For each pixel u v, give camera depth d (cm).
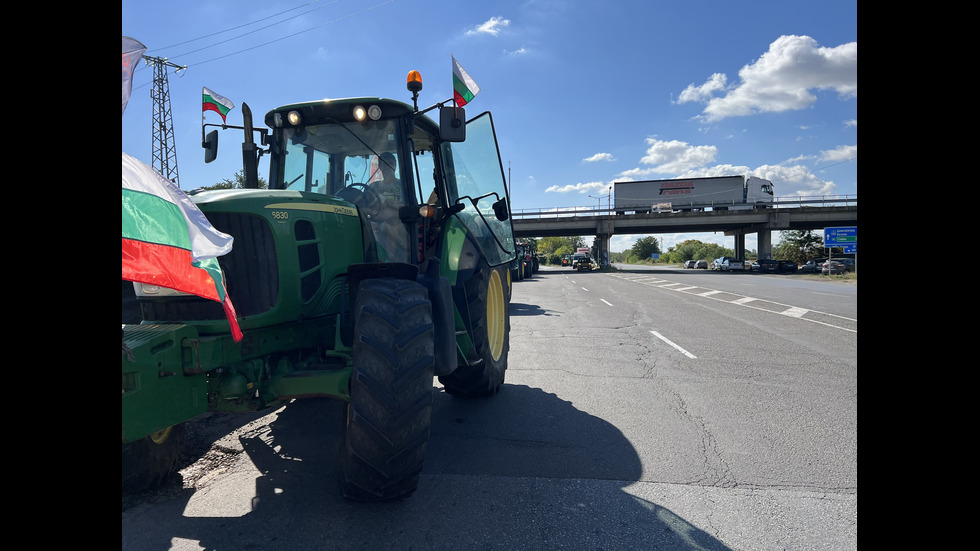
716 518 270
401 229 365
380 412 249
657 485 310
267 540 248
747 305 1365
